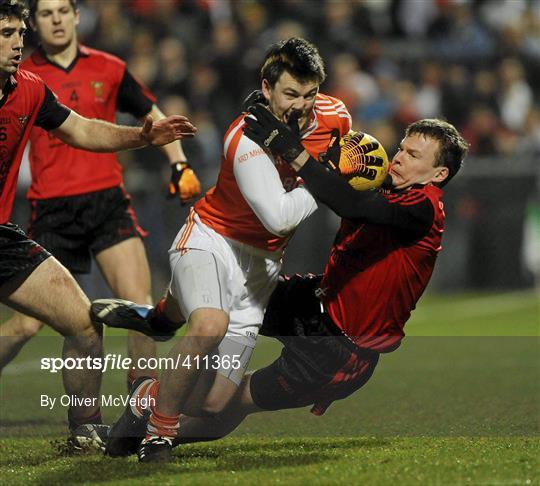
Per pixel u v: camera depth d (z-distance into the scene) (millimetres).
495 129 48250
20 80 18641
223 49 48438
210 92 47469
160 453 17938
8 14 17547
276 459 18016
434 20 57406
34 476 17297
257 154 17328
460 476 16266
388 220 17562
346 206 17344
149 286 23562
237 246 18141
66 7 23531
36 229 23844
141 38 48438
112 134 19328
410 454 18000
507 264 45750
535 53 56906
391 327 18625
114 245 23422
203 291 17672
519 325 38562
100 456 18828
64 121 19312
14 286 18875
